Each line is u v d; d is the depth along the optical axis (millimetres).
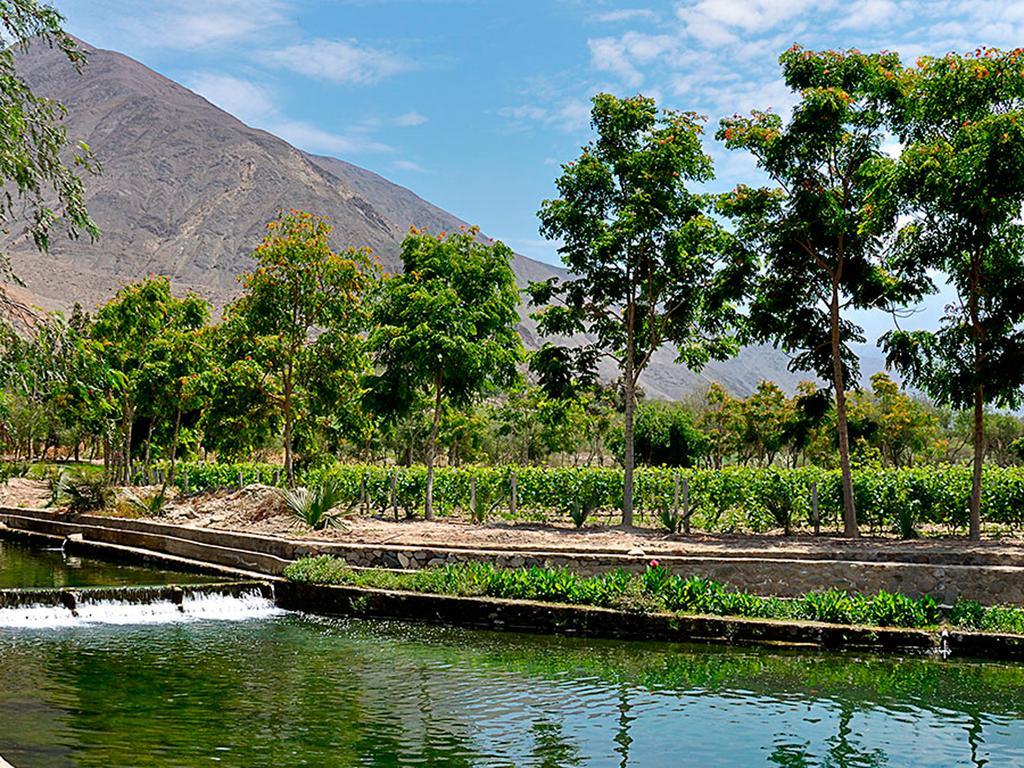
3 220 11484
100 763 8445
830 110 19984
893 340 21266
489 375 26359
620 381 25688
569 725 10055
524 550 17938
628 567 16812
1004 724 10156
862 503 21234
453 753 9094
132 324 38531
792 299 22156
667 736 9703
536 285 25031
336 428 30281
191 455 48812
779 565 16078
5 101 11352
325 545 18906
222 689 11312
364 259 28531
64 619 15531
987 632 13500
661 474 24406
